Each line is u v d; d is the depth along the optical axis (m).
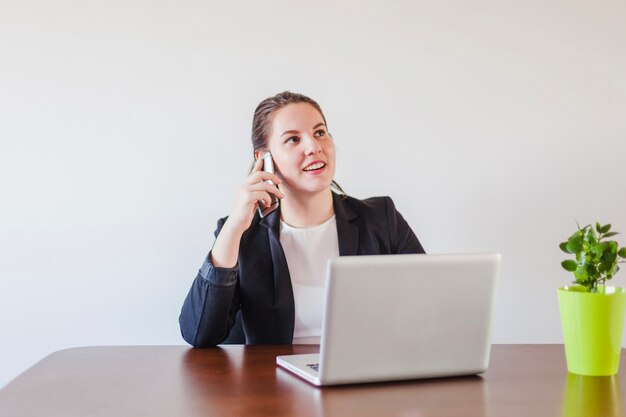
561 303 1.62
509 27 2.80
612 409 1.32
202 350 1.89
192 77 2.73
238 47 2.74
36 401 1.40
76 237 2.72
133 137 2.73
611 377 1.56
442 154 2.80
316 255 2.29
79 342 2.74
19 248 2.71
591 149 2.82
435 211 2.81
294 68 2.76
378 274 1.46
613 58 2.82
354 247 2.28
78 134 2.71
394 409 1.33
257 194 1.99
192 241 2.75
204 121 2.74
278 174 2.28
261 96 2.76
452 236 2.82
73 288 2.73
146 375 1.60
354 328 1.47
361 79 2.78
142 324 2.75
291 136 2.26
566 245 1.59
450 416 1.29
